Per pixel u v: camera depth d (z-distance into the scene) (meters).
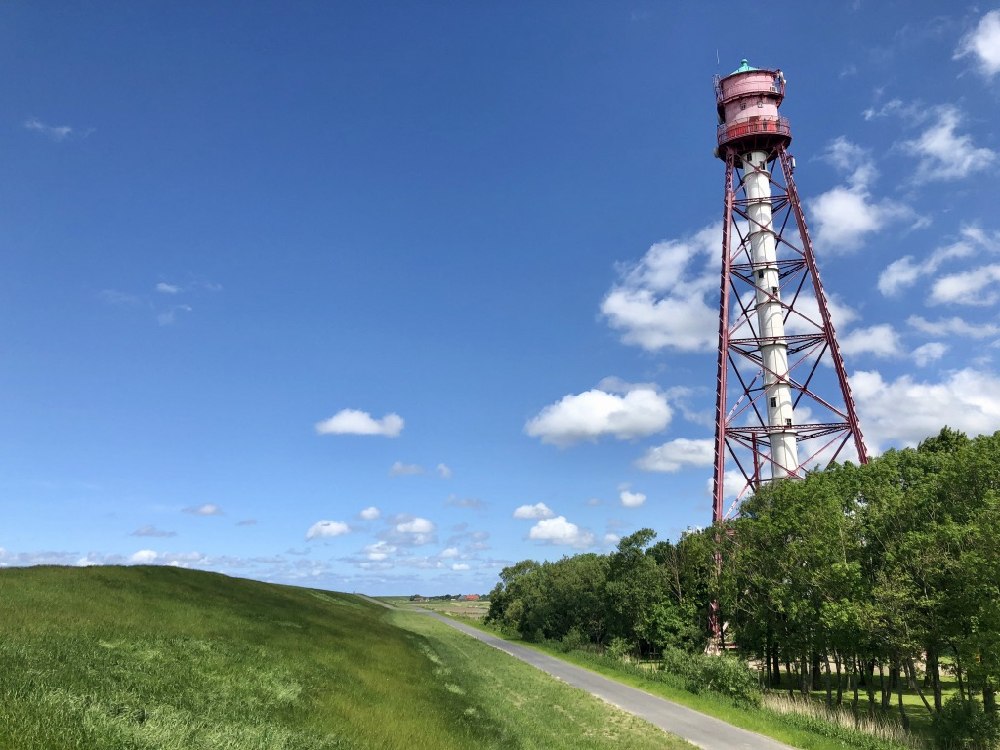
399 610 160.00
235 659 26.17
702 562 56.44
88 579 37.62
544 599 88.38
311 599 71.25
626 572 66.62
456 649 66.69
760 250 63.84
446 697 33.12
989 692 30.31
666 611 61.06
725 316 62.69
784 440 59.19
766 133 64.44
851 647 35.72
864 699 45.59
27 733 11.84
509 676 48.94
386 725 22.55
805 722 32.31
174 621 31.06
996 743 27.95
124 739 13.43
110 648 22.70
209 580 52.97
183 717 16.73
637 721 32.97
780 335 61.53
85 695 15.89
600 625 76.69
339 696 25.08
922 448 49.50
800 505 42.81
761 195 65.06
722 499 59.62
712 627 60.34
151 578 44.09
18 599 28.09
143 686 18.89
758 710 35.97
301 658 30.25
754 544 45.78
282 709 20.88
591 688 45.09
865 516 36.47
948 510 33.66
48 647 20.48
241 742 16.19
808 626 40.28
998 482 32.47
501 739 25.91
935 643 31.69
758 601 46.84
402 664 40.47
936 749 29.06
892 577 32.84
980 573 28.22
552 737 28.30
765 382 61.41
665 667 50.59
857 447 57.38
